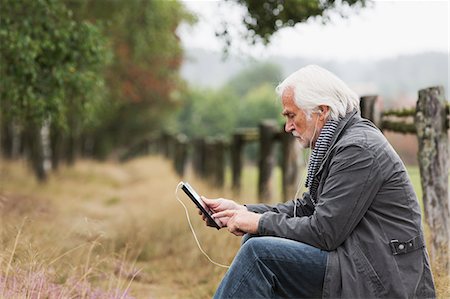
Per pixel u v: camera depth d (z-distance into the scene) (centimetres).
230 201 464
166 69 2461
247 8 816
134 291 622
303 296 401
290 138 1001
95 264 589
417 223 396
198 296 638
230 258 698
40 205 1009
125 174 2630
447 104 620
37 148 1806
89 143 4031
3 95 902
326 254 393
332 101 411
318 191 415
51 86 897
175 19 1867
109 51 1068
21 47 826
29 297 479
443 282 525
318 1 765
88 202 1422
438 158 614
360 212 390
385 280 381
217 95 6512
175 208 1019
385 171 394
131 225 916
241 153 1340
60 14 916
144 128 4216
